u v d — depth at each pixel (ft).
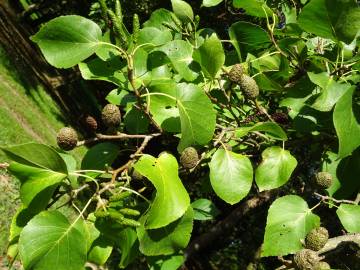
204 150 1.70
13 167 1.23
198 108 1.43
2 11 12.30
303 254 1.25
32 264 1.15
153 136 1.48
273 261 6.30
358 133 1.48
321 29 1.51
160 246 1.31
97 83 14.65
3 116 6.84
